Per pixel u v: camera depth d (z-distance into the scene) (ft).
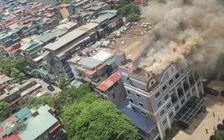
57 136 193.47
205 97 213.87
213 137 171.42
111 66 234.58
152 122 180.14
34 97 255.91
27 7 607.78
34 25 446.19
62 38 318.65
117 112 175.63
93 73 228.02
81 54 277.85
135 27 293.43
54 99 229.04
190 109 194.08
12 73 319.27
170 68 177.06
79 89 235.20
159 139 186.19
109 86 212.23
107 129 160.15
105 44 270.26
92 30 327.47
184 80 195.62
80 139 167.73
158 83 170.19
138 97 177.88
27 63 357.61
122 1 412.98
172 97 189.47
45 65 328.49
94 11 400.67
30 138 180.14
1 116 244.22
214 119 189.47
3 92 280.92
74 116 189.37
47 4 598.34
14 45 385.29
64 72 293.64
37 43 361.30
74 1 520.01
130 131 163.32
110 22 347.77
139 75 169.58
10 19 549.13
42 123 191.31
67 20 420.36
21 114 199.31
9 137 184.65
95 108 175.32
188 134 184.75
